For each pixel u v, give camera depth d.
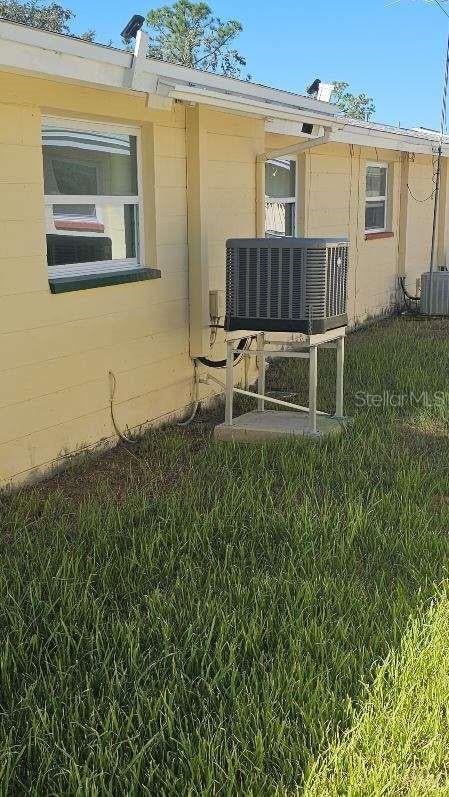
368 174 13.81
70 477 6.12
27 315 5.76
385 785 2.78
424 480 5.75
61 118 6.17
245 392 7.29
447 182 16.72
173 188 7.40
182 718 3.16
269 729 3.03
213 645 3.64
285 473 5.94
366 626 3.74
